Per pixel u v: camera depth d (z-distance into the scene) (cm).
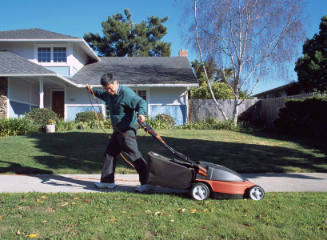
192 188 398
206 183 402
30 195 404
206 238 265
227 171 411
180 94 1688
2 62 1448
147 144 899
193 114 1847
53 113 1348
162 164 411
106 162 466
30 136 1046
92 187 473
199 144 926
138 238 262
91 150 805
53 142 917
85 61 1969
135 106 434
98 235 267
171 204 370
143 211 339
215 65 1583
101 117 1555
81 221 302
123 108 441
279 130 1326
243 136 1159
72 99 1689
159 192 444
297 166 652
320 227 293
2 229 280
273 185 496
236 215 327
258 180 534
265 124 1775
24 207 350
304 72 2508
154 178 411
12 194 409
